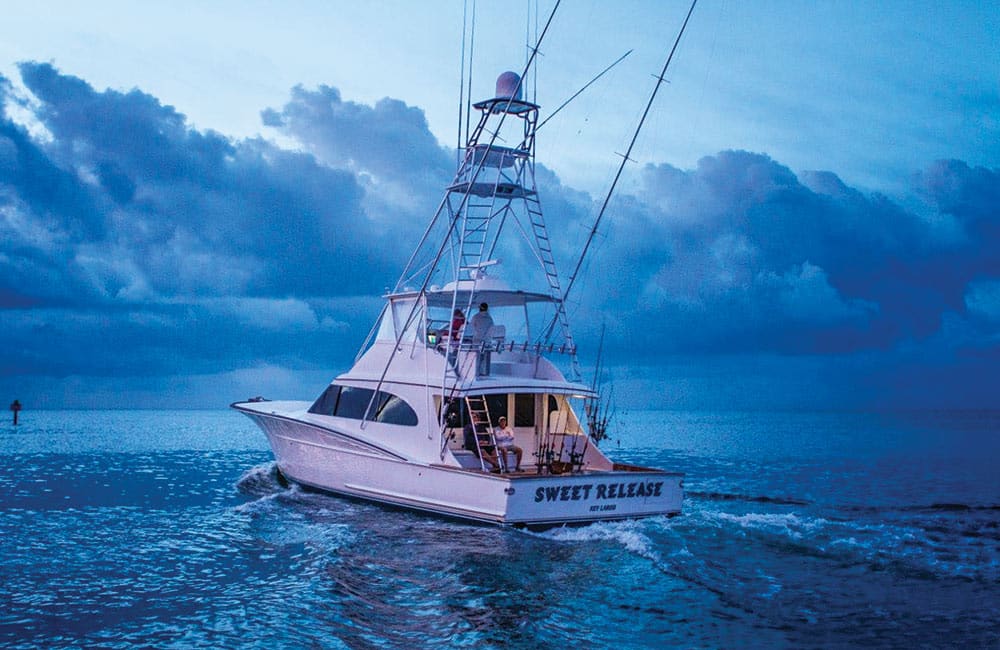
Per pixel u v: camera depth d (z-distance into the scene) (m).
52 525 20.58
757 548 16.06
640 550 15.61
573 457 19.23
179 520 21.11
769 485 29.83
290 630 11.81
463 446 19.92
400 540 16.83
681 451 52.03
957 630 11.48
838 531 17.66
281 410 25.27
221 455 44.62
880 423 138.38
